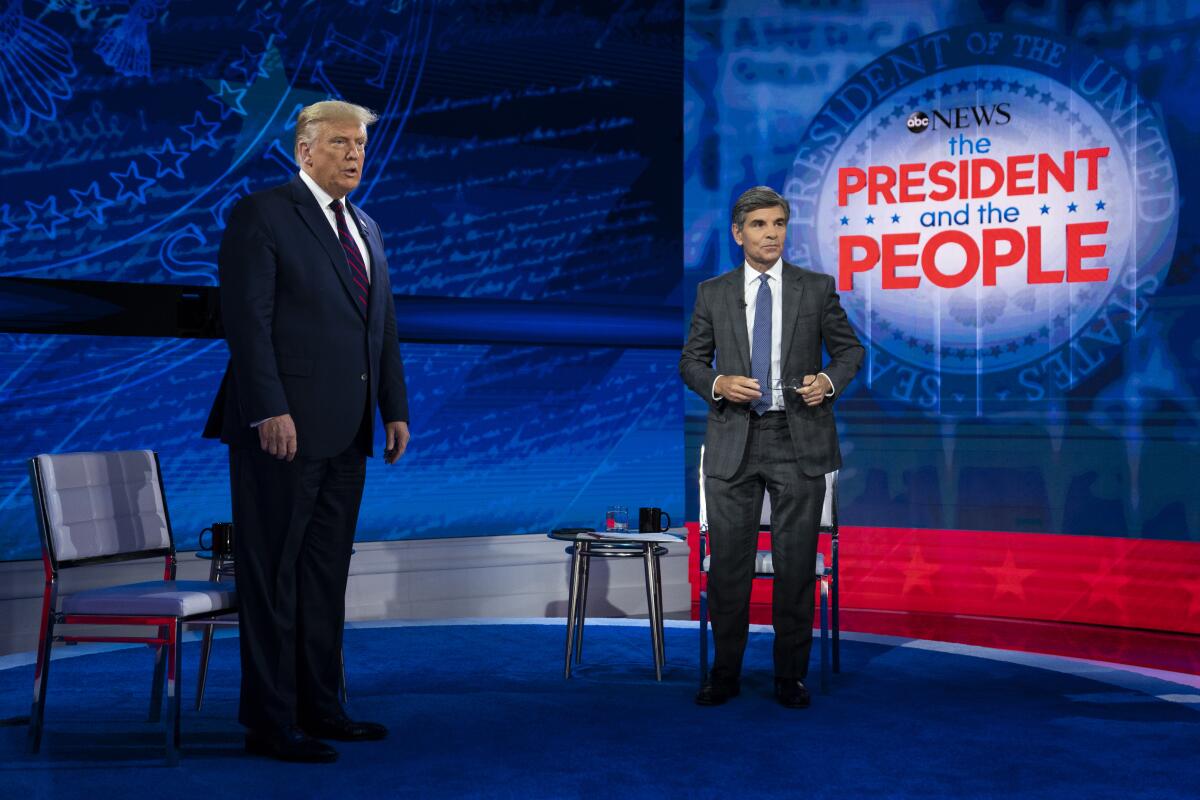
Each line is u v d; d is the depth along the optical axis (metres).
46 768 2.94
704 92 5.86
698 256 5.87
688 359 3.81
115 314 4.86
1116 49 5.21
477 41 5.53
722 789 2.78
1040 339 5.41
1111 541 5.28
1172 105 5.09
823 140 5.75
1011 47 5.43
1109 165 5.24
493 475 5.64
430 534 5.53
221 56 5.04
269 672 3.04
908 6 5.61
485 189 5.56
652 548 4.09
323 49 5.24
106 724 3.40
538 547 5.70
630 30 5.83
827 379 3.64
